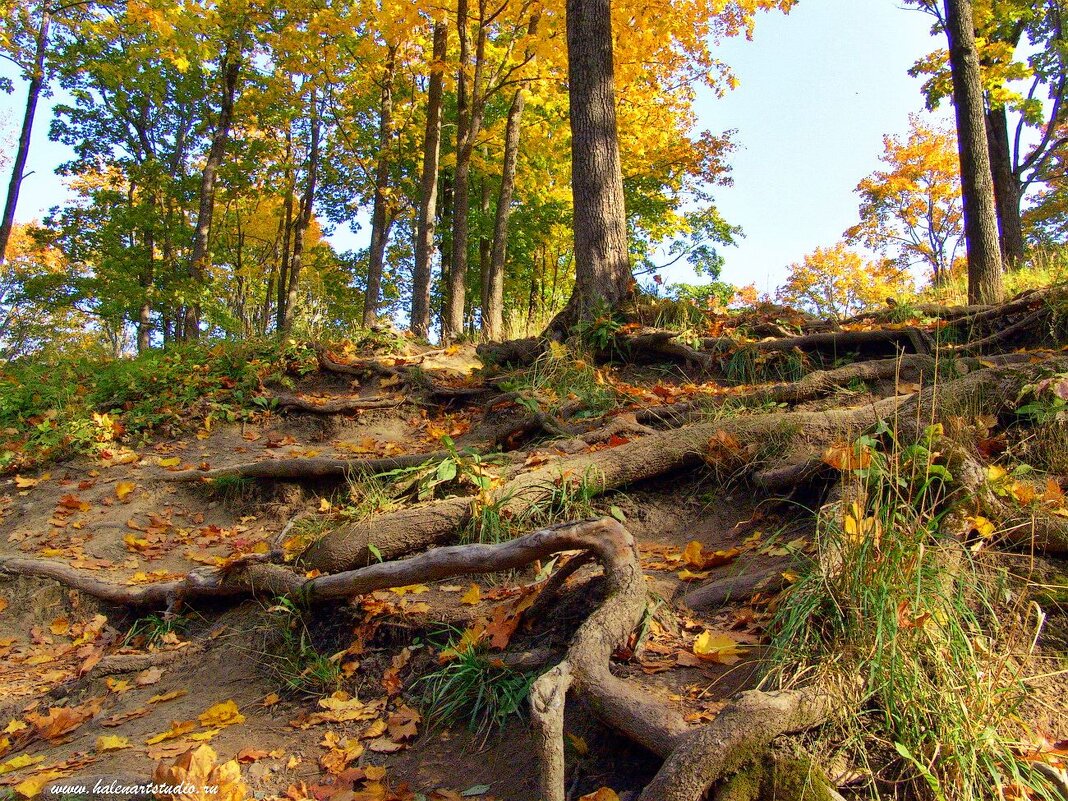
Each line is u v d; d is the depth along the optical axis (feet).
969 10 30.27
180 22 38.81
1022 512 10.16
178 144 73.67
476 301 74.43
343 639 11.79
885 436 12.90
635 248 73.15
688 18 35.32
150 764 9.52
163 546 17.13
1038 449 12.51
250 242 96.63
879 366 17.79
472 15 39.58
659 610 10.19
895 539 8.41
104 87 67.15
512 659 9.81
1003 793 6.82
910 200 87.81
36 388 26.00
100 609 14.93
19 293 68.90
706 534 13.20
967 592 9.00
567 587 11.16
